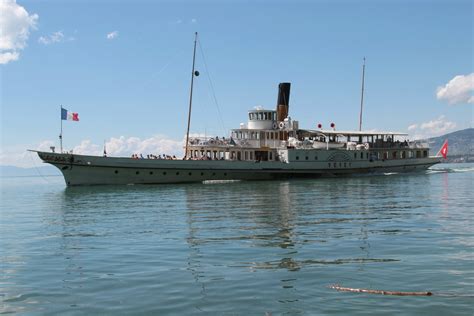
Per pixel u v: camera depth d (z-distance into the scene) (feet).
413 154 260.42
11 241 63.93
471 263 43.80
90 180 174.50
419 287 36.68
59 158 169.27
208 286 38.24
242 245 55.11
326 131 229.25
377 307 32.45
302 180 203.00
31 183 337.93
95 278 41.96
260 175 202.28
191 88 201.16
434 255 47.44
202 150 199.62
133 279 41.11
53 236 67.31
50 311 33.68
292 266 44.09
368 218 77.41
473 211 85.35
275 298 34.81
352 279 39.19
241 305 33.55
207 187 166.71
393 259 46.09
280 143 214.90
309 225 70.28
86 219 86.43
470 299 33.63
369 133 241.35
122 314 32.53
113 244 58.65
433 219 74.79
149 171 180.34
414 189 146.00
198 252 51.67
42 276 43.34
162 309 33.24
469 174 245.45
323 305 33.06
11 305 35.24
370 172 237.66
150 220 81.46
